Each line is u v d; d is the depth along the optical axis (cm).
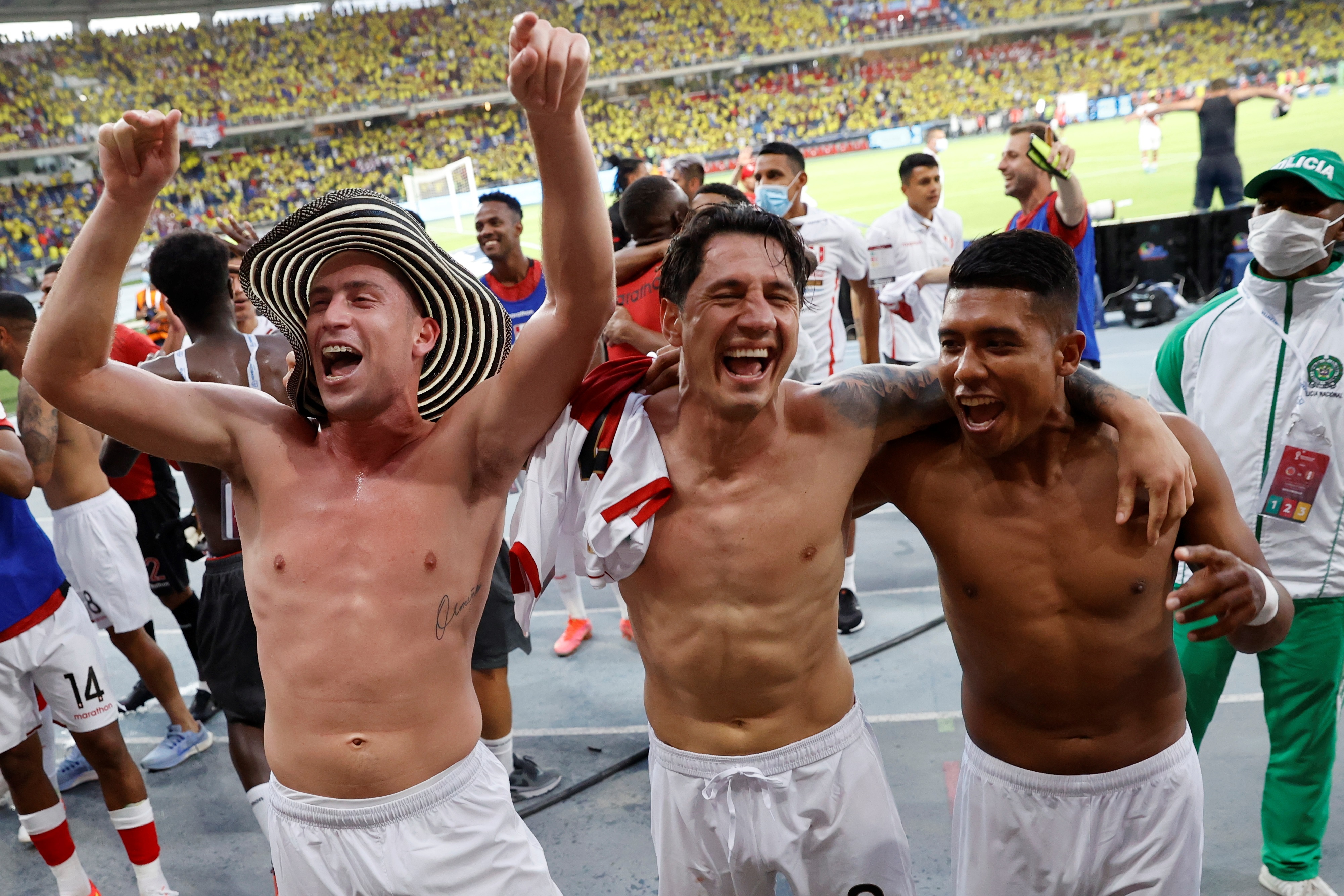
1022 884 199
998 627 191
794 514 186
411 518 183
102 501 379
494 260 457
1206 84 2322
